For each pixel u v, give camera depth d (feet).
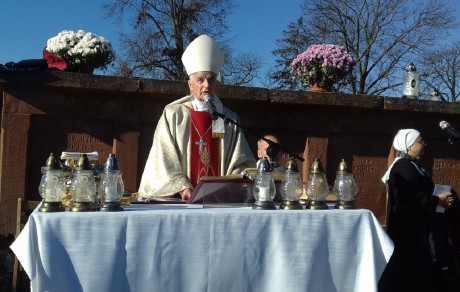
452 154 24.36
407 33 71.26
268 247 10.85
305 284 10.92
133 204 12.42
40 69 18.28
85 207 10.52
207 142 15.56
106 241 10.09
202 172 15.42
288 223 10.92
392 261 16.85
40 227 9.84
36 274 9.70
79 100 18.99
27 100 18.43
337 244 11.19
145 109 19.65
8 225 18.19
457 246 18.48
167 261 10.34
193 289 10.45
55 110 18.72
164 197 13.91
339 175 12.05
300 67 22.15
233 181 11.84
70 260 9.94
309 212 11.07
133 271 10.19
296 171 11.75
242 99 20.18
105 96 19.22
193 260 10.46
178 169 14.56
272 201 11.62
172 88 19.15
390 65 72.38
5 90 18.21
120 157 19.38
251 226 10.74
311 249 11.00
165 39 69.56
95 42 18.94
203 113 15.62
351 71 22.08
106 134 19.39
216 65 15.88
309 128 21.86
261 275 10.82
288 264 10.85
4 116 18.24
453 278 19.45
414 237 16.78
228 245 10.61
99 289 10.00
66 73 18.25
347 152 22.53
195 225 10.48
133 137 19.51
